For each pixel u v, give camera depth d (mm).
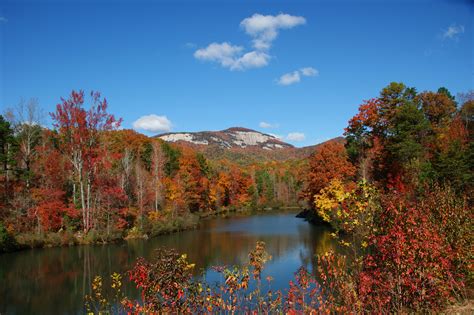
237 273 8047
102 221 34469
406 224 7805
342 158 37719
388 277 7609
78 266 23109
